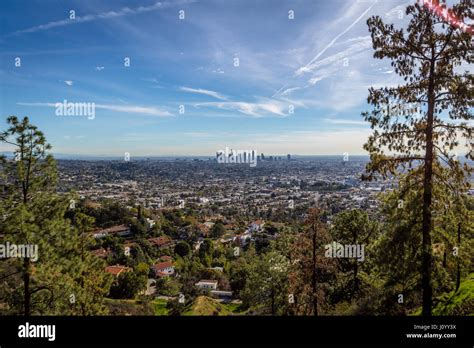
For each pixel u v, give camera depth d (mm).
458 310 11414
